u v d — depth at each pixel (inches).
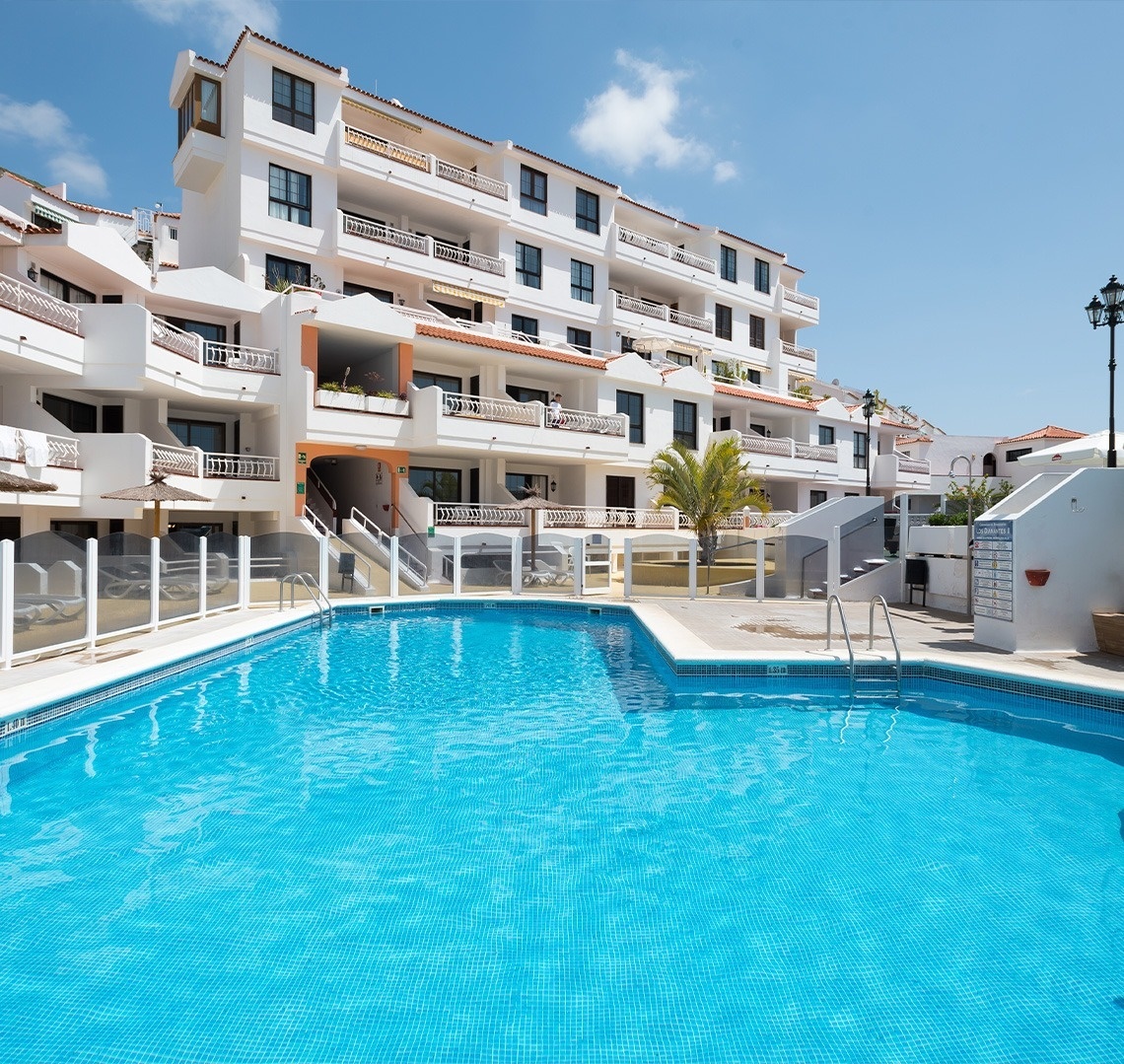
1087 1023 134.4
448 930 165.8
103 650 433.4
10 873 192.9
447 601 740.7
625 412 1169.4
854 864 200.7
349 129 990.4
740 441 1206.3
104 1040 129.0
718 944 160.6
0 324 611.8
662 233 1464.1
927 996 142.2
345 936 162.9
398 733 328.5
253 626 537.6
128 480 698.8
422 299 1064.2
